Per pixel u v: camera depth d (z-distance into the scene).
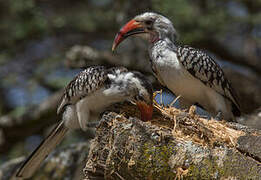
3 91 15.87
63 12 16.22
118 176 6.38
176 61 8.61
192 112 6.94
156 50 8.85
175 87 8.84
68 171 10.99
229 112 9.32
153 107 7.67
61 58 15.08
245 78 14.78
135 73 8.01
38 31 15.07
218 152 6.45
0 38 15.32
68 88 8.36
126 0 14.45
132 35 9.27
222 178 6.25
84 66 13.34
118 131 6.37
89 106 8.18
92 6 16.34
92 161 6.55
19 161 11.91
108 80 7.99
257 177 6.27
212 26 14.40
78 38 16.20
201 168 6.27
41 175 11.06
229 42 16.89
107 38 15.84
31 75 15.55
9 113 15.47
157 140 6.32
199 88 8.73
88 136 13.00
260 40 15.91
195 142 6.55
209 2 15.23
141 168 6.28
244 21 15.14
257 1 15.82
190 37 13.79
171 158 6.29
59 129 8.74
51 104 14.05
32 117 14.13
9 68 15.62
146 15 9.16
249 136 6.73
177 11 13.73
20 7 14.53
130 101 8.08
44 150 8.69
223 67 14.97
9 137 14.47
